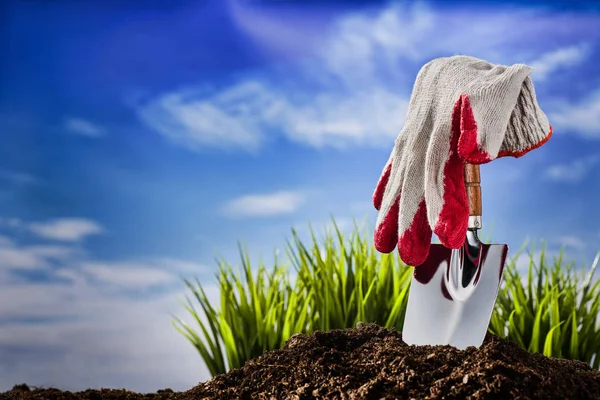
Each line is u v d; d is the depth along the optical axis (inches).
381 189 42.6
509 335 49.8
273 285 52.1
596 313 50.0
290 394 39.4
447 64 40.6
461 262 42.0
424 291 42.6
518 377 37.4
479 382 37.4
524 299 50.6
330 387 39.1
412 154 40.6
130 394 44.5
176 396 42.9
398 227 41.0
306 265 51.3
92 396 43.7
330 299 49.3
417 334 41.9
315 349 41.7
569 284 51.6
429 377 38.3
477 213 41.6
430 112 40.4
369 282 50.5
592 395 38.1
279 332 50.0
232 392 40.7
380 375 38.9
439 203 38.8
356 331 43.7
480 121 38.0
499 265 41.1
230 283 51.7
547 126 40.0
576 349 49.0
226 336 49.8
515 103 38.9
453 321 41.2
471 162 38.2
